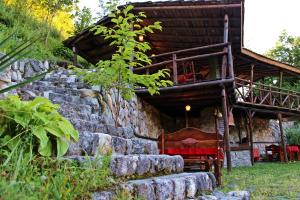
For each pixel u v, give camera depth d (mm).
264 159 15773
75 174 2217
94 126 4246
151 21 10227
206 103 10852
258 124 16328
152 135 10469
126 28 4980
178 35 11164
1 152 2105
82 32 10141
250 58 12680
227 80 8336
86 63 13680
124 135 5148
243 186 5730
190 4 8930
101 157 2660
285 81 21969
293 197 4750
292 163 13141
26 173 1959
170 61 9055
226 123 8727
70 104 5352
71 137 2777
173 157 4215
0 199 1553
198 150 5559
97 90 6355
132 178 3154
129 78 5055
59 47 11805
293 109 14742
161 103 10523
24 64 6793
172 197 3232
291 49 25609
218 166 5527
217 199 3746
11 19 10578
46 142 2293
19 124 2363
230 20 9641
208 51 11906
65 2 12906
